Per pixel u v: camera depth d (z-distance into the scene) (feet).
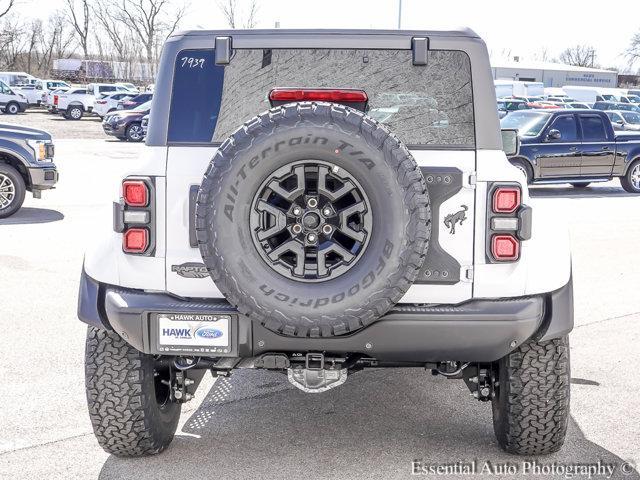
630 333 21.30
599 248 34.06
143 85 236.63
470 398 16.11
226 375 13.28
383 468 12.65
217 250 10.64
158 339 11.52
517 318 11.35
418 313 11.27
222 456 13.11
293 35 12.10
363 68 12.14
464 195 11.58
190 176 11.74
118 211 11.76
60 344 19.56
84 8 270.87
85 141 94.38
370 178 10.45
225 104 12.04
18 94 143.74
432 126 11.95
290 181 11.15
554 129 53.57
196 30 12.16
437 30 12.05
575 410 15.42
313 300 10.55
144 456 13.08
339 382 11.89
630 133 56.08
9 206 38.91
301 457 13.08
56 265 28.66
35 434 13.99
